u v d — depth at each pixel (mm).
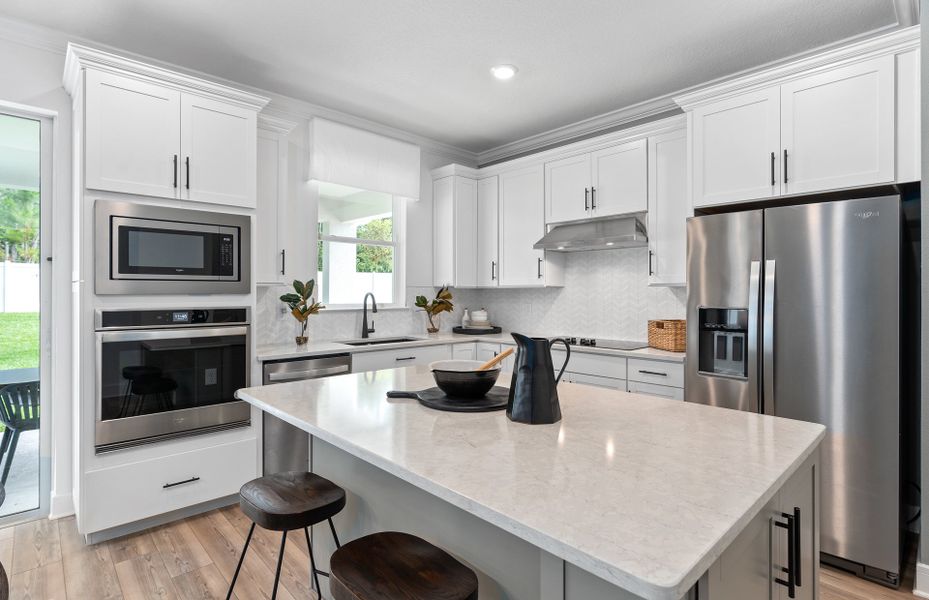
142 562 2248
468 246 4426
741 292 2471
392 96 3518
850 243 2166
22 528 2576
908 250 2432
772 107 2535
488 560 1185
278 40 2762
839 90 2338
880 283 2098
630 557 691
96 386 2352
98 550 2348
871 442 2129
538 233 3988
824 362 2229
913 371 2348
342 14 2502
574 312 4121
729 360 2568
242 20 2562
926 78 2035
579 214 3699
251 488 1574
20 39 2605
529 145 4457
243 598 1988
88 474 2344
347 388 1893
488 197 4402
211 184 2719
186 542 2426
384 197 4305
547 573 911
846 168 2312
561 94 3465
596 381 3342
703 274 2611
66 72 2578
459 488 935
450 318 4703
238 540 2449
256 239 2900
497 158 4746
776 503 1103
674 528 778
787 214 2330
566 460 1090
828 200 2576
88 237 2348
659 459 1097
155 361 2512
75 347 2580
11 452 2682
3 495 2049
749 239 2449
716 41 2740
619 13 2477
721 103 2717
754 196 2590
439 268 4473
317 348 3291
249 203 2867
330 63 3025
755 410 2412
